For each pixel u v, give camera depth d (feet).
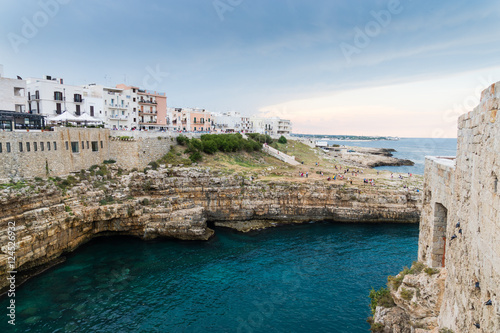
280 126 581.53
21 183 133.59
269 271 140.56
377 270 140.97
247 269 142.51
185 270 140.87
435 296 63.36
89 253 154.20
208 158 265.34
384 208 213.05
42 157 151.94
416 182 260.62
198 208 187.62
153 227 174.19
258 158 314.96
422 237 82.64
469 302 43.45
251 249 165.58
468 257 46.06
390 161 503.61
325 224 211.20
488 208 38.14
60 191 147.64
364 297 119.75
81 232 157.89
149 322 104.32
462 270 48.34
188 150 247.70
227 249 165.17
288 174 262.47
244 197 212.23
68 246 149.59
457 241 53.31
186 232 175.83
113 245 165.99
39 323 100.53
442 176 67.15
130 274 135.44
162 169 204.44
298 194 218.38
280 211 215.72
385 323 71.05
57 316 104.58
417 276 71.00
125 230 174.60
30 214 125.39
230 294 122.01
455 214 57.16
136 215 171.63
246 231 194.59
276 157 341.82
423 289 66.23
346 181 246.88
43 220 130.11
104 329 100.12
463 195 51.44
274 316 108.58
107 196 169.89
